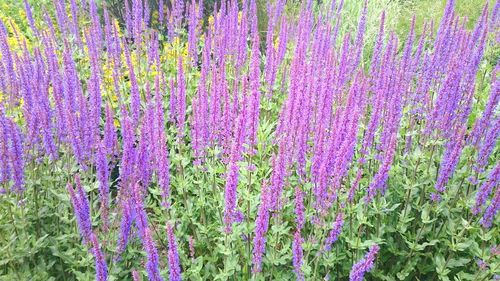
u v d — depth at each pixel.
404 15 2.12
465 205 0.76
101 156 0.69
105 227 0.72
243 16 1.18
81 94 0.76
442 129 0.78
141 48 1.30
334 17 1.66
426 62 1.04
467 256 0.80
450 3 1.02
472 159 0.76
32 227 0.81
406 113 0.95
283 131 0.82
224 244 0.73
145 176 0.75
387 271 0.82
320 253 0.65
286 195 0.74
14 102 0.93
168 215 0.77
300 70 0.81
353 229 0.77
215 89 0.79
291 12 1.82
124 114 0.85
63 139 0.80
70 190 0.62
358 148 0.82
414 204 0.81
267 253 0.70
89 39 1.16
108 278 0.67
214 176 0.81
